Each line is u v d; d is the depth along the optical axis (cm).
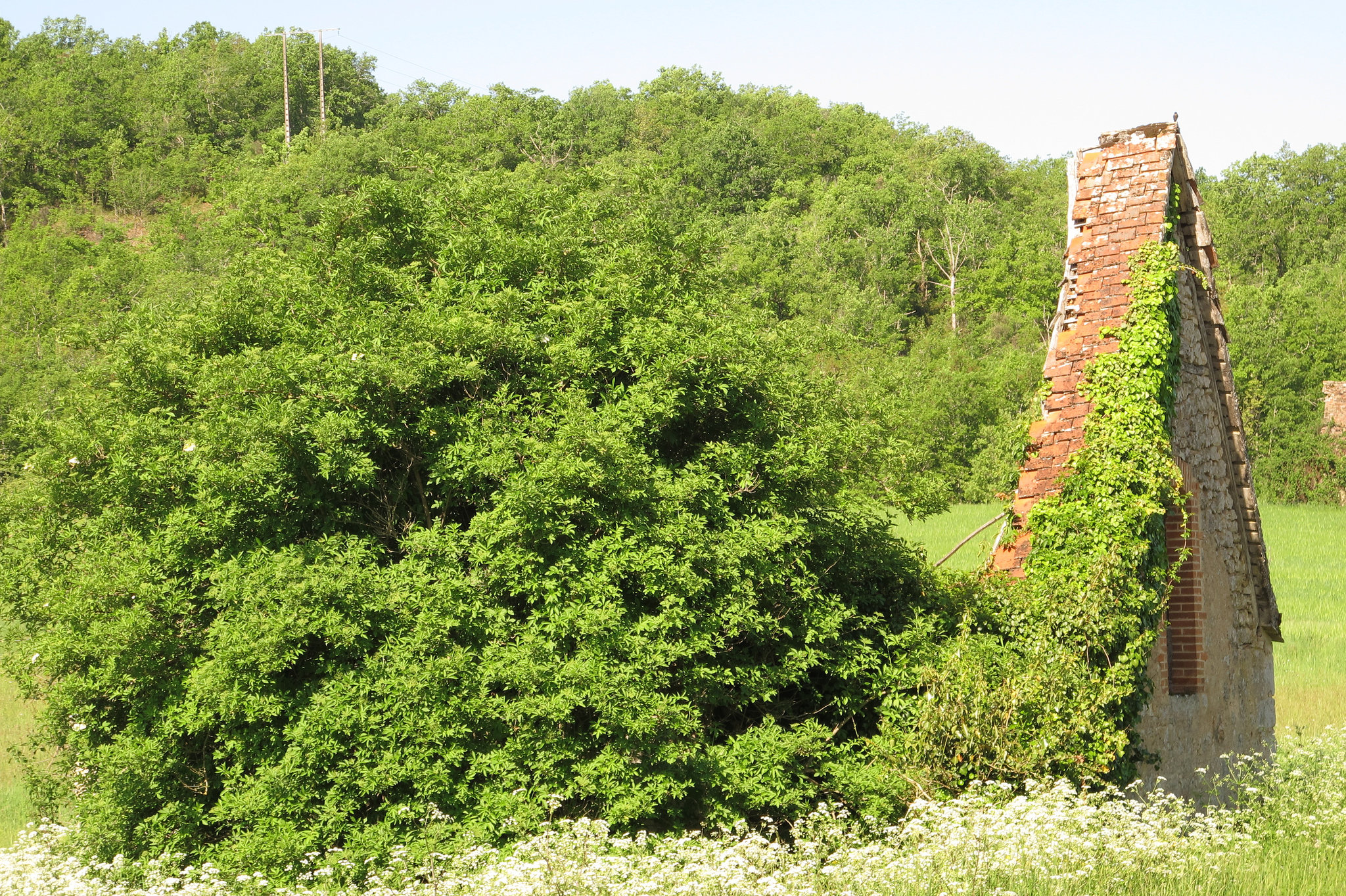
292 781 1209
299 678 1284
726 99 17212
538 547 1288
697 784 1288
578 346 1425
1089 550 1369
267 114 15888
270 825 1220
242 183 9006
